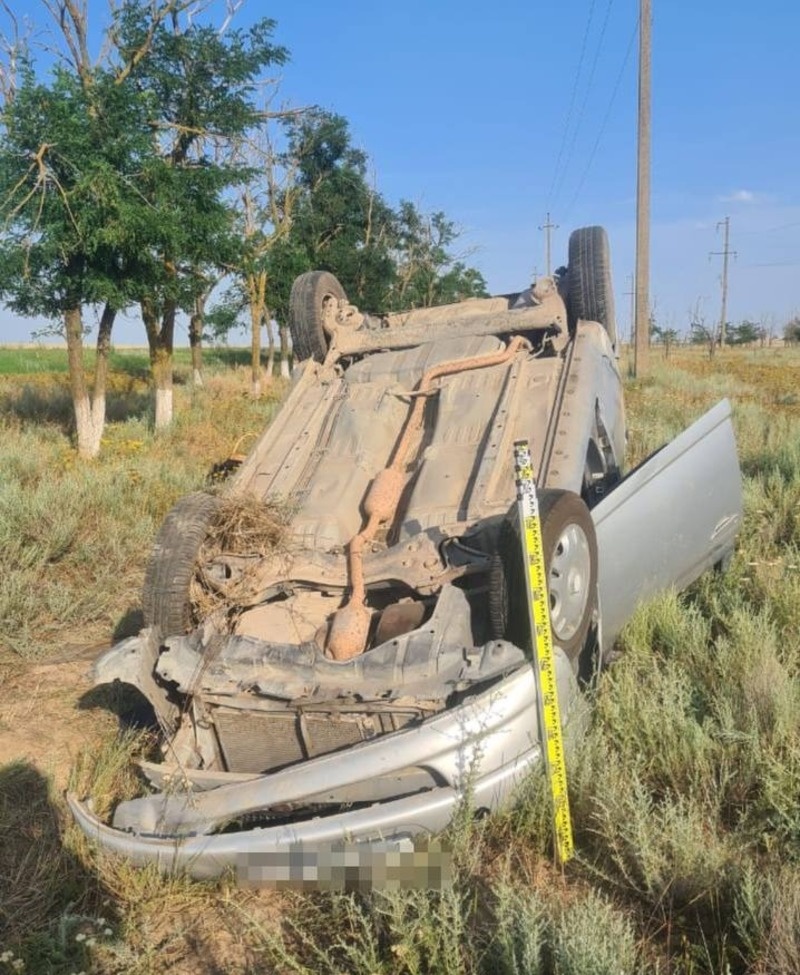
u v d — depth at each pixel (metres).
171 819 3.87
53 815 4.44
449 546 4.70
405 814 3.62
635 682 4.86
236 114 15.82
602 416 5.89
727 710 4.46
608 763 4.08
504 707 3.80
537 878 3.69
